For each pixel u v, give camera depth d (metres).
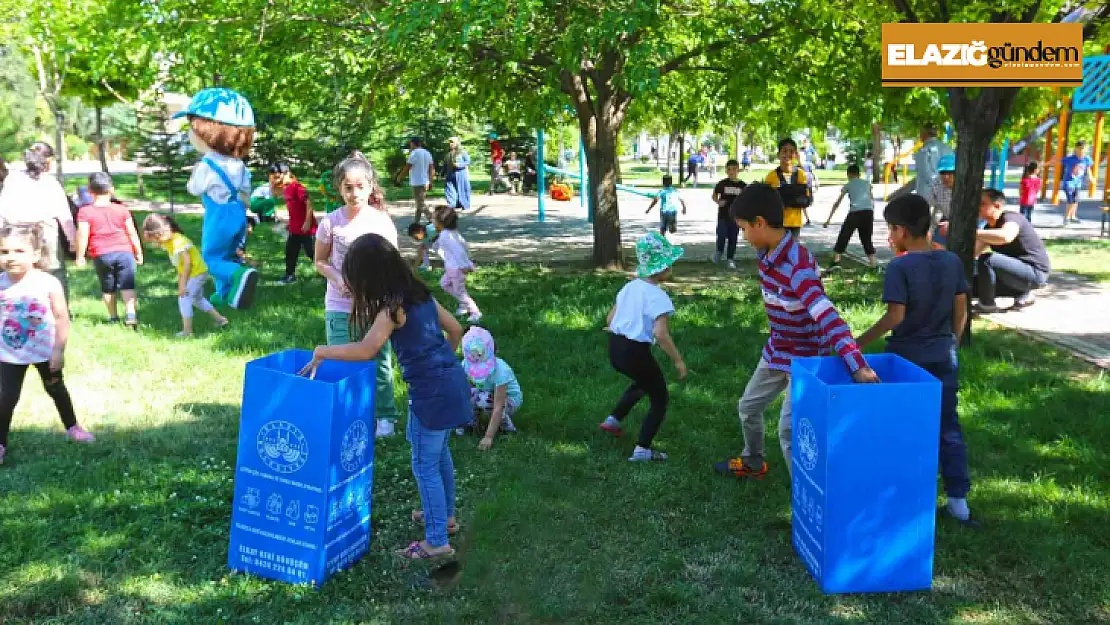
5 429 5.19
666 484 4.98
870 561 3.79
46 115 46.59
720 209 12.71
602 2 9.91
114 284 8.66
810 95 12.20
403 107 13.53
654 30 10.11
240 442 3.91
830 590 3.79
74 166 45.25
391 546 4.25
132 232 8.70
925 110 11.22
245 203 7.37
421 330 3.96
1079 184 19.86
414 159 17.58
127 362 7.38
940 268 4.33
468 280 11.48
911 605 3.71
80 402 6.31
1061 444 5.49
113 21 10.42
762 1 10.86
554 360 7.55
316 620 3.58
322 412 3.70
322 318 8.94
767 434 5.76
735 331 8.43
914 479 3.74
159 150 21.20
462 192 20.69
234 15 10.38
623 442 5.65
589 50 10.10
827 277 11.79
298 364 4.21
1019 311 9.62
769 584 3.87
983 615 3.63
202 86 11.51
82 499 4.64
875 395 3.65
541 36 10.53
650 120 15.92
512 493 4.82
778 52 11.49
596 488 4.94
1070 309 9.70
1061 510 4.57
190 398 6.48
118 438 5.61
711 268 12.83
